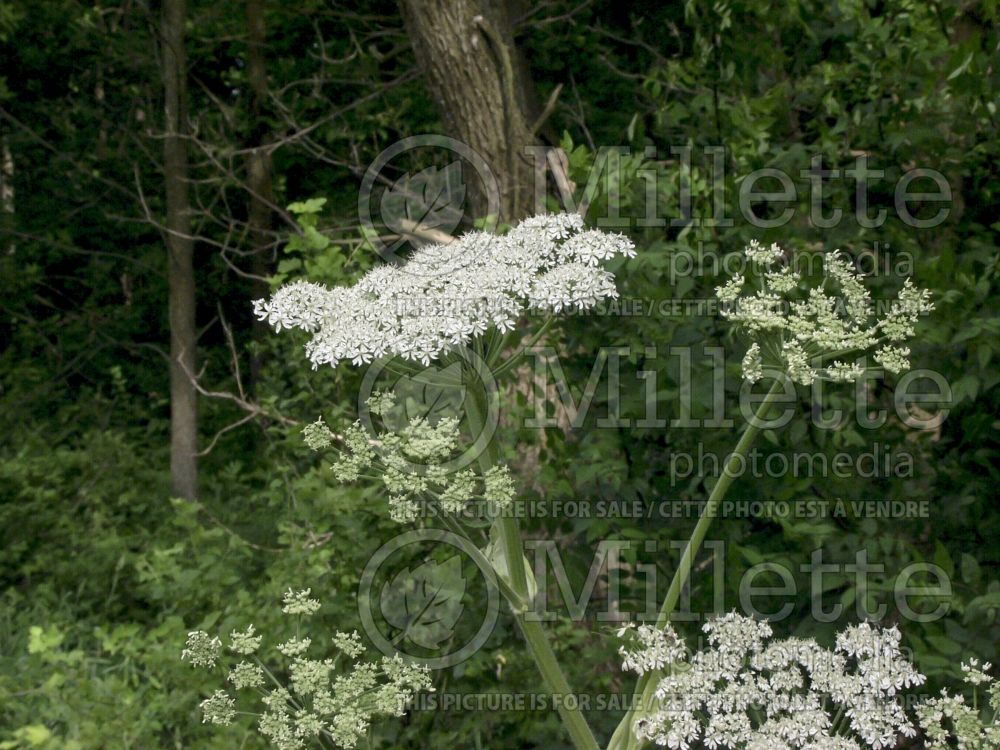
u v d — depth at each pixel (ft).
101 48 29.76
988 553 9.29
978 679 6.82
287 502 14.44
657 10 23.81
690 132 11.49
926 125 10.04
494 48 14.08
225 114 26.68
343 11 28.22
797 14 10.78
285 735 7.14
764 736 6.65
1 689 13.56
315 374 13.11
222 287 30.86
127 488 23.77
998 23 10.67
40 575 19.21
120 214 31.40
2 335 33.65
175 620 13.02
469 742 10.86
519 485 10.59
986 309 8.90
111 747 11.87
